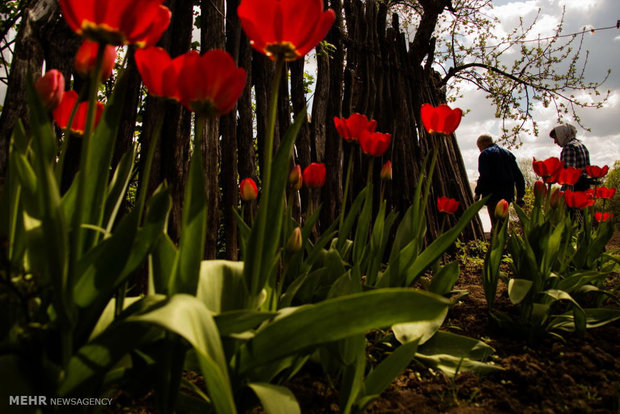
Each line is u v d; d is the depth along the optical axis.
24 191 0.81
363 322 0.82
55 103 0.93
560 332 2.04
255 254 0.97
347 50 4.25
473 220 5.29
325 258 1.72
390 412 1.25
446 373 1.50
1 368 0.66
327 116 3.70
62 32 1.65
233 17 2.66
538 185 2.39
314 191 3.29
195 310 0.73
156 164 2.08
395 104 4.56
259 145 2.89
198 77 0.82
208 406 1.02
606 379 1.52
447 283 1.96
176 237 2.10
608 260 3.04
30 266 0.80
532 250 2.08
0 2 2.16
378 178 4.15
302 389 1.33
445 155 5.20
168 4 2.17
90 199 0.88
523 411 1.30
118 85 0.90
